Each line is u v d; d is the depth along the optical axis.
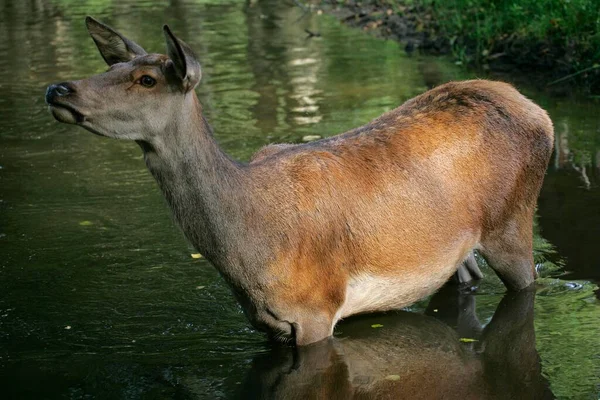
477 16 19.42
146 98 7.24
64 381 7.83
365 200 8.26
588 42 16.61
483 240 9.05
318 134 14.05
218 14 25.22
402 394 7.56
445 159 8.64
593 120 14.29
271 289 7.90
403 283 8.55
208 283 9.64
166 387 7.70
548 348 8.23
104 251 10.44
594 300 9.06
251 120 15.05
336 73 17.95
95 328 8.73
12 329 8.74
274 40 21.44
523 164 8.96
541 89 16.02
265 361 8.09
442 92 9.12
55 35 22.69
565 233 10.50
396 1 24.19
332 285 8.15
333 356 8.19
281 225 7.85
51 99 7.07
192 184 7.55
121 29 23.17
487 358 8.12
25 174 13.07
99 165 13.41
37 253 10.41
